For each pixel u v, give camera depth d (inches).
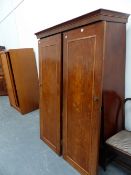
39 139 107.0
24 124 131.0
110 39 62.3
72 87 73.4
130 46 70.9
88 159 70.1
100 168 77.5
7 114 154.4
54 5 119.2
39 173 77.4
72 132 77.2
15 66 143.9
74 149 77.6
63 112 82.0
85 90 66.7
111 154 76.9
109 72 65.9
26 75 152.1
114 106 72.0
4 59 158.6
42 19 136.9
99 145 66.3
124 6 72.3
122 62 71.1
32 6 147.6
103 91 65.1
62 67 78.7
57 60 80.3
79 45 66.8
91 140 67.0
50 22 127.6
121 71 71.8
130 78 73.7
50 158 87.6
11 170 79.9
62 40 76.4
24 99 152.3
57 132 87.5
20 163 84.6
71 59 71.9
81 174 75.1
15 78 145.3
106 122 69.9
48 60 87.9
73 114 74.9
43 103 97.9
